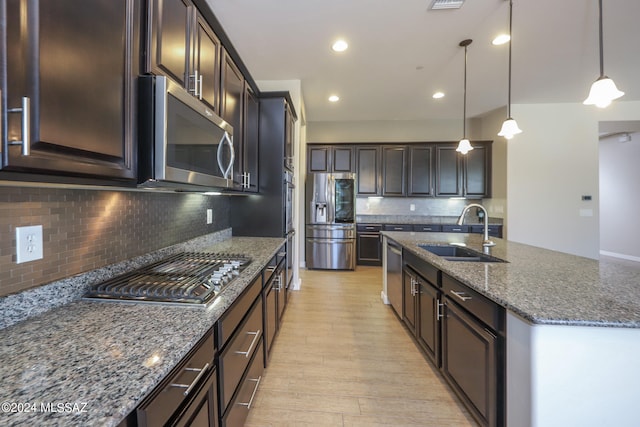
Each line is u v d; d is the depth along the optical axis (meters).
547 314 0.99
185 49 1.26
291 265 3.50
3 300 0.83
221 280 1.27
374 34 2.62
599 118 4.45
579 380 1.01
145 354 0.71
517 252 2.09
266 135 2.93
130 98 0.91
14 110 0.57
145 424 0.63
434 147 5.05
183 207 1.96
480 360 1.34
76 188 1.06
